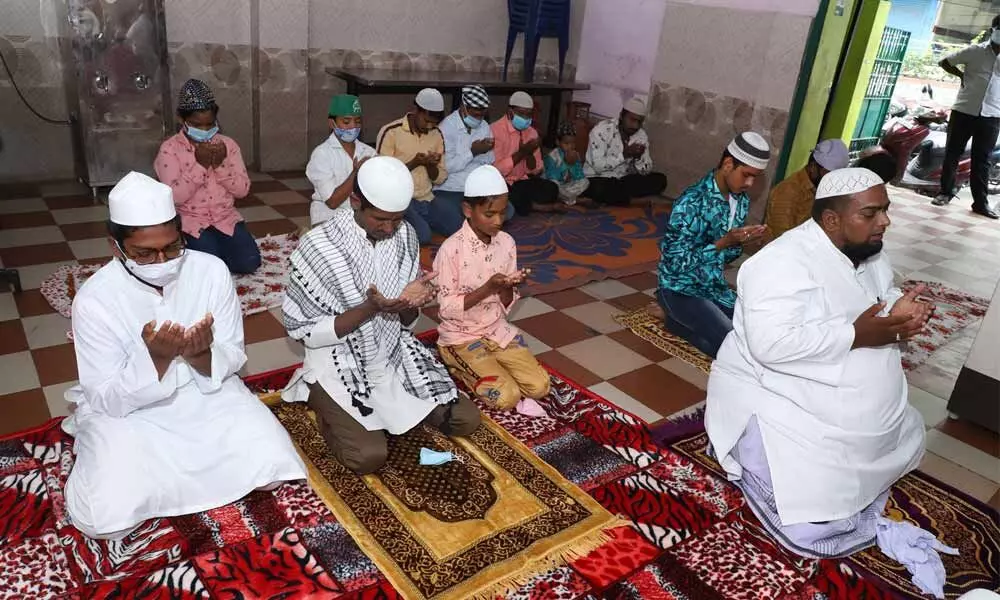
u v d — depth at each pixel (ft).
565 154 19.30
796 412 7.62
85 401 7.36
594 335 12.37
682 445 9.31
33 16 16.57
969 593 4.42
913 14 29.81
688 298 11.75
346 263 7.77
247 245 13.50
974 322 14.87
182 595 6.27
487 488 8.04
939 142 25.53
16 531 6.89
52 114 17.49
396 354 8.63
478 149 16.75
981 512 8.57
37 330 10.74
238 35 19.47
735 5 19.01
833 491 7.38
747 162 10.46
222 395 7.51
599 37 23.71
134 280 6.80
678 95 21.12
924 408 11.07
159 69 16.96
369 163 7.39
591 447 9.08
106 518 6.59
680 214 11.32
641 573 7.04
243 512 7.39
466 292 9.66
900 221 22.25
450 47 23.24
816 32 17.20
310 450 8.45
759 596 6.90
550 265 15.30
